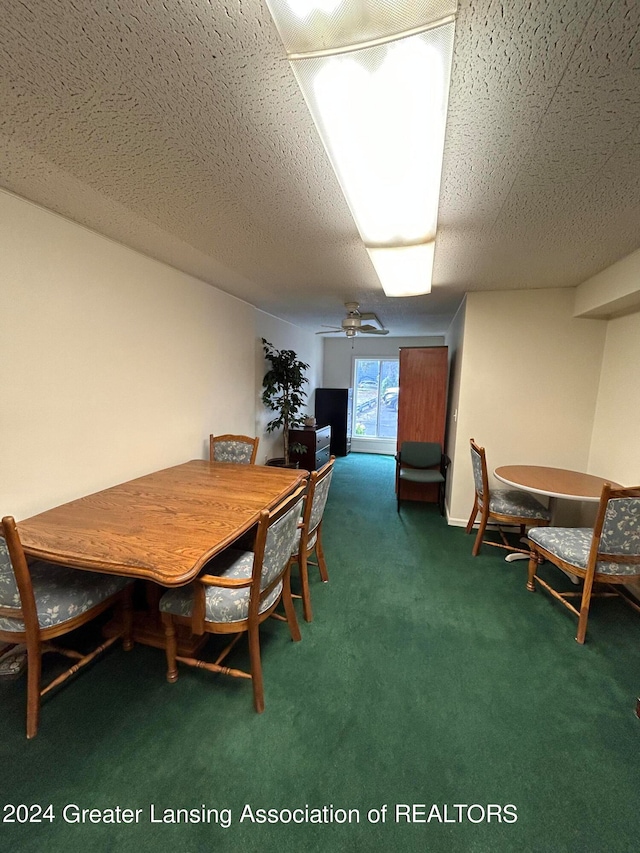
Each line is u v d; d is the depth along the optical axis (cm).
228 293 346
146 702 150
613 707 150
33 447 176
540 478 269
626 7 75
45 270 177
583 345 303
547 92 98
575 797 117
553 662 175
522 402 322
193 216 182
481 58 88
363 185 134
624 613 215
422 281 258
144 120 113
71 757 127
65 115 111
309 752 130
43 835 106
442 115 99
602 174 136
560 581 251
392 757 129
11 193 161
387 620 206
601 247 209
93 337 205
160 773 122
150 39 85
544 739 137
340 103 96
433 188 135
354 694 155
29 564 165
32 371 174
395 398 691
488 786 121
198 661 158
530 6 75
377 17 73
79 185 154
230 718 143
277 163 136
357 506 410
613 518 179
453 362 416
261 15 78
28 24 82
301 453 503
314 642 188
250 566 171
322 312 444
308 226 190
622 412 268
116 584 163
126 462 234
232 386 362
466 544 311
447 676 166
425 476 385
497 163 131
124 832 107
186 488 217
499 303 317
